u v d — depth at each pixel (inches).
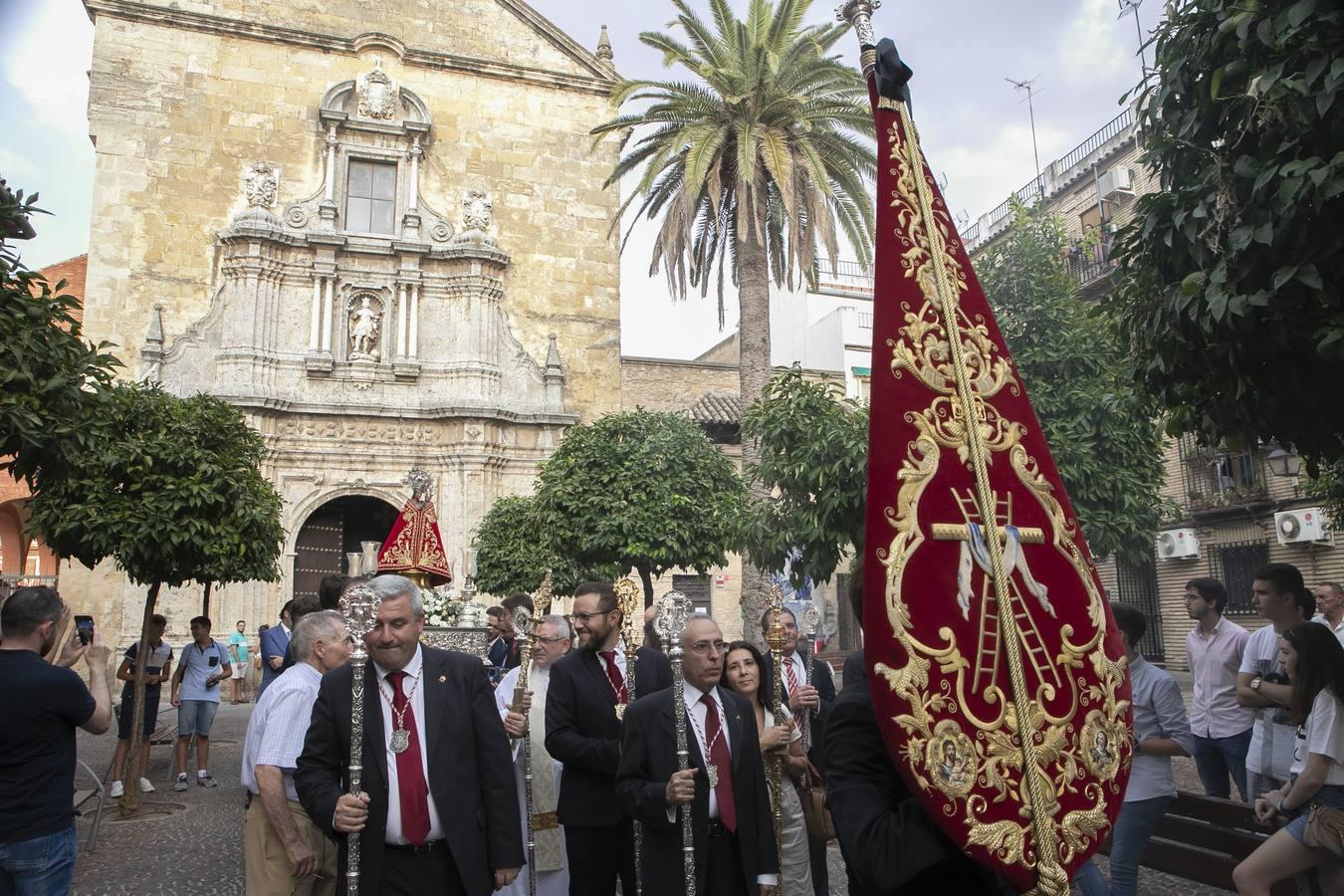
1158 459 479.5
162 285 888.9
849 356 1288.1
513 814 166.2
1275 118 180.2
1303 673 184.5
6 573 1086.4
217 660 473.7
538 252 1018.7
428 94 1007.0
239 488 432.8
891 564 106.7
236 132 933.8
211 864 324.8
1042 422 465.7
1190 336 199.0
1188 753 205.0
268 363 898.1
